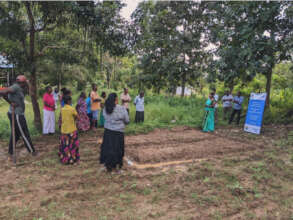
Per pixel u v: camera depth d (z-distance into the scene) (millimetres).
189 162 5617
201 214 3326
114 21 7871
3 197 3742
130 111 11570
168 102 16562
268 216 3336
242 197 3867
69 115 5223
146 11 8492
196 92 24578
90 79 19281
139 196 3848
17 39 7148
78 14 7160
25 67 7418
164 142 7473
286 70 19031
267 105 11922
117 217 3223
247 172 4957
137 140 7656
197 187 4184
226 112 12281
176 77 18688
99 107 9000
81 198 3729
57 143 6938
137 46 8734
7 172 4766
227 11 11922
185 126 10398
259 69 10336
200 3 17125
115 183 4328
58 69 14406
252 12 10469
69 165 5207
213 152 6383
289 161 5730
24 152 6113
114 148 4695
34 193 3885
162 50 18875
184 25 18125
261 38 10422
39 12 7555
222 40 12305
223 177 4633
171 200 3729
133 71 29000
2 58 7590
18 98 5402
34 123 8344
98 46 8688
